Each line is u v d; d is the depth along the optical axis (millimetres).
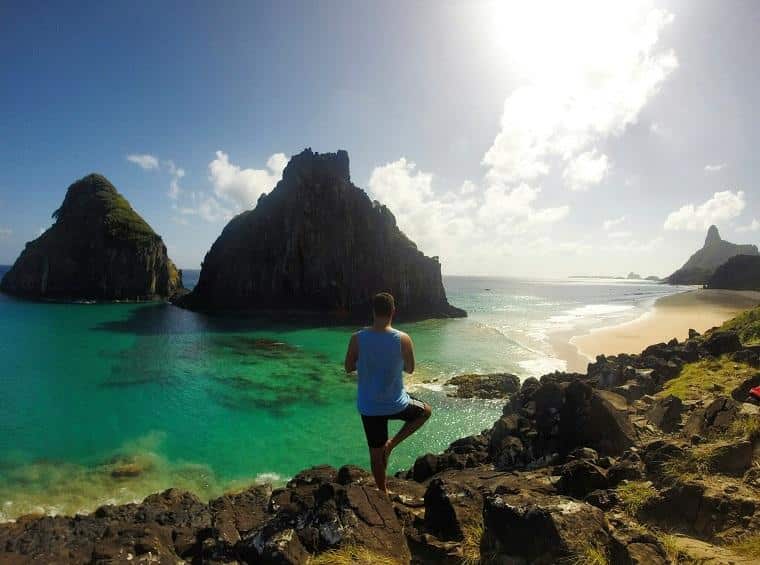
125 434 24016
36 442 22781
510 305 131375
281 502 9305
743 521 5559
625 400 13594
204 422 25984
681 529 5902
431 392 31672
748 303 109438
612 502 6801
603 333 61250
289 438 23594
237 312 97812
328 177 105500
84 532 13062
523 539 4844
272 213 105938
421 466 13711
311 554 5953
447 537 6098
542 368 39750
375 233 104062
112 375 37594
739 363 16125
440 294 106250
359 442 23156
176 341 56312
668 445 7645
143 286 120188
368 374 6094
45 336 58250
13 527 13445
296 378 36969
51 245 121000
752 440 7914
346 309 100375
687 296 139125
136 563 9031
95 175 133875
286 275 102000
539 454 12617
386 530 6145
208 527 10367
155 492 17672
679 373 16766
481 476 8938
